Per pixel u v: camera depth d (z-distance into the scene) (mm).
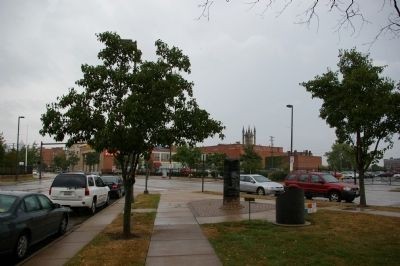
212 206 20141
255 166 68062
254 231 12336
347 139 20797
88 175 20047
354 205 21359
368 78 19500
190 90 12562
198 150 79875
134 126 11195
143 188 41500
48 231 11633
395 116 19500
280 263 8500
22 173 70312
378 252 9500
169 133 11797
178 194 29703
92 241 11453
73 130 11547
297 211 13562
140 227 13602
